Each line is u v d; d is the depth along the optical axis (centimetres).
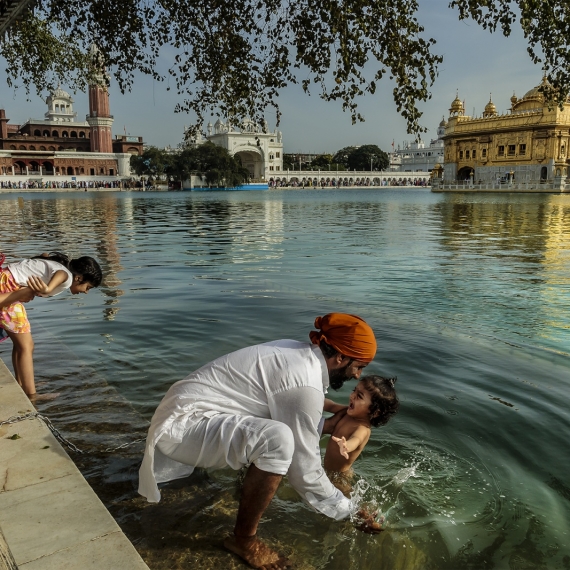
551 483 282
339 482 284
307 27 620
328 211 2988
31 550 200
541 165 6556
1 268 375
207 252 1198
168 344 501
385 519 258
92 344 505
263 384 248
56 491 239
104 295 720
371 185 12788
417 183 13362
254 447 233
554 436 330
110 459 314
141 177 9000
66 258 389
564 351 492
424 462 302
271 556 237
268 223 2098
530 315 630
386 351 484
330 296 718
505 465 299
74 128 10362
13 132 11069
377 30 586
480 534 246
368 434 293
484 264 1041
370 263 1040
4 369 396
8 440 287
